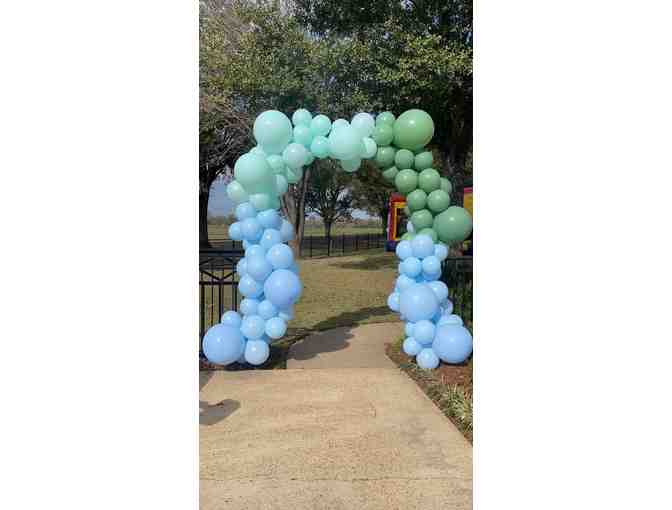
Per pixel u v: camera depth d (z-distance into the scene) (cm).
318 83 1058
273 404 464
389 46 964
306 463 361
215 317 809
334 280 1232
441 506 312
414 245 570
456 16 927
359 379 529
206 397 480
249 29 1099
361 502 316
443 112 998
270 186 530
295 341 692
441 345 532
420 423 425
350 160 568
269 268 535
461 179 1027
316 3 1071
